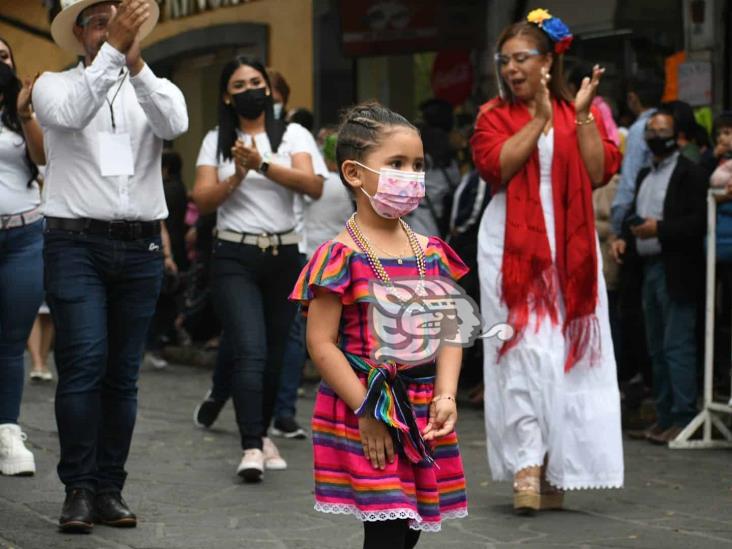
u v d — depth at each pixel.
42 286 13.91
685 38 21.86
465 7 25.19
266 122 14.77
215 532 11.69
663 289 16.72
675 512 12.75
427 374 8.24
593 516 12.55
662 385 17.11
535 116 12.54
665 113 16.70
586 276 12.70
